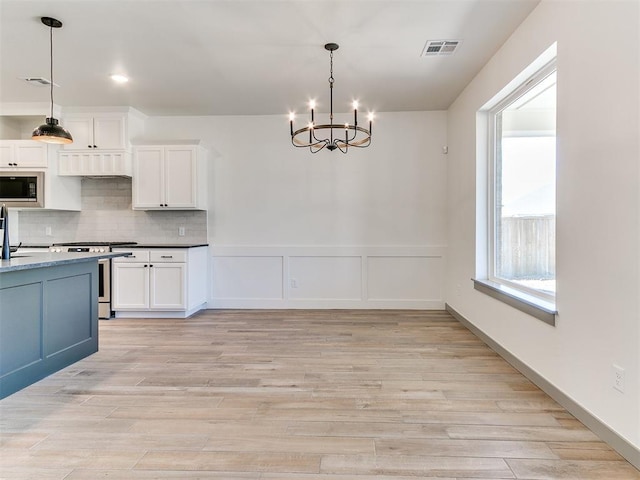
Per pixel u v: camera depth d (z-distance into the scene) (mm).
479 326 3713
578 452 1828
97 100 4438
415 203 4965
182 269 4512
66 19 2717
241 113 4957
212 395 2473
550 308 2459
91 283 3283
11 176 4570
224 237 5094
